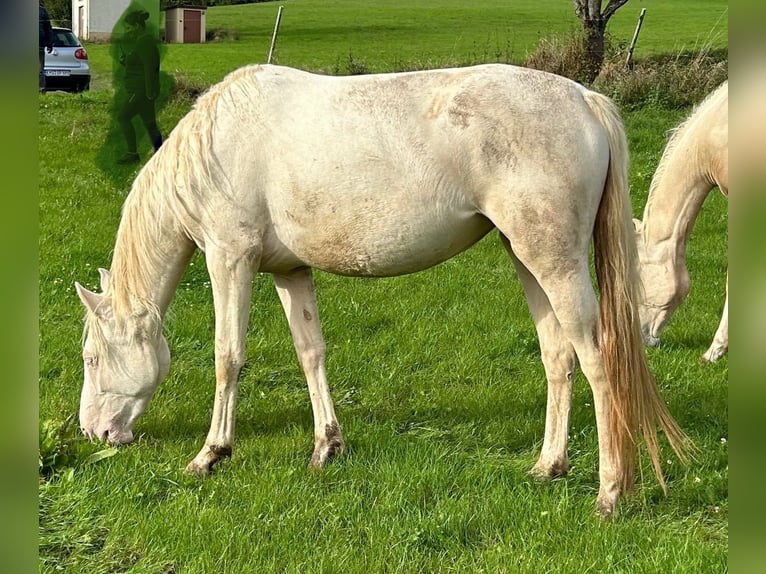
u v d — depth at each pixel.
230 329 4.56
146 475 4.58
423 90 4.20
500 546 3.87
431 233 4.21
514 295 7.93
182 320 7.19
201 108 4.52
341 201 4.24
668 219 6.34
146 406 5.00
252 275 4.55
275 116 4.36
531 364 6.37
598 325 4.09
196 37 29.17
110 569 3.81
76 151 13.36
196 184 4.44
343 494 4.34
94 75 22.28
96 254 8.66
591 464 4.74
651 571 3.62
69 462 4.70
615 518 4.05
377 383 6.00
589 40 17.50
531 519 4.07
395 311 7.46
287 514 4.17
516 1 39.69
